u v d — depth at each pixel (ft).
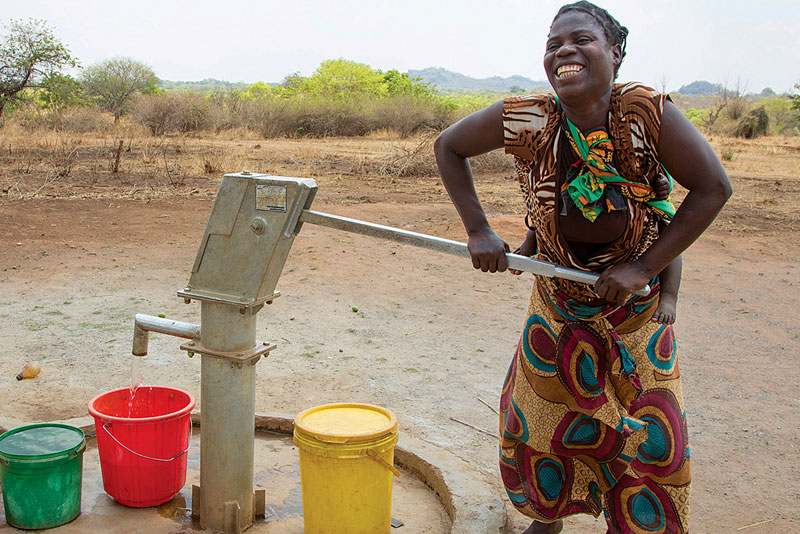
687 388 17.48
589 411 8.96
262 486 12.14
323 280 26.02
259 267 9.90
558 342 9.16
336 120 100.17
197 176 49.44
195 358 18.49
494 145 8.95
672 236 8.05
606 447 9.10
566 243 8.71
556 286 9.14
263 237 9.84
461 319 22.80
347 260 28.66
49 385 16.30
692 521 11.78
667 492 9.13
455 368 18.61
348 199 41.63
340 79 221.25
